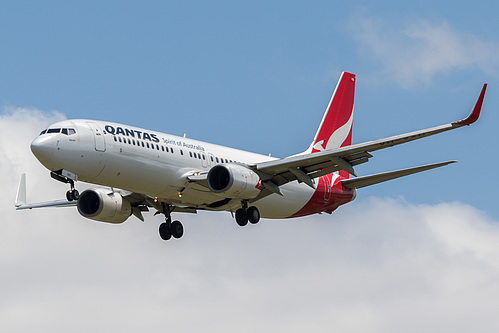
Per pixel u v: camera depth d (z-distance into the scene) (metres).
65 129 78.75
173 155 84.81
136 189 84.31
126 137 81.62
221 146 93.19
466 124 76.56
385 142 80.69
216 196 88.25
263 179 87.19
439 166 87.44
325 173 88.00
